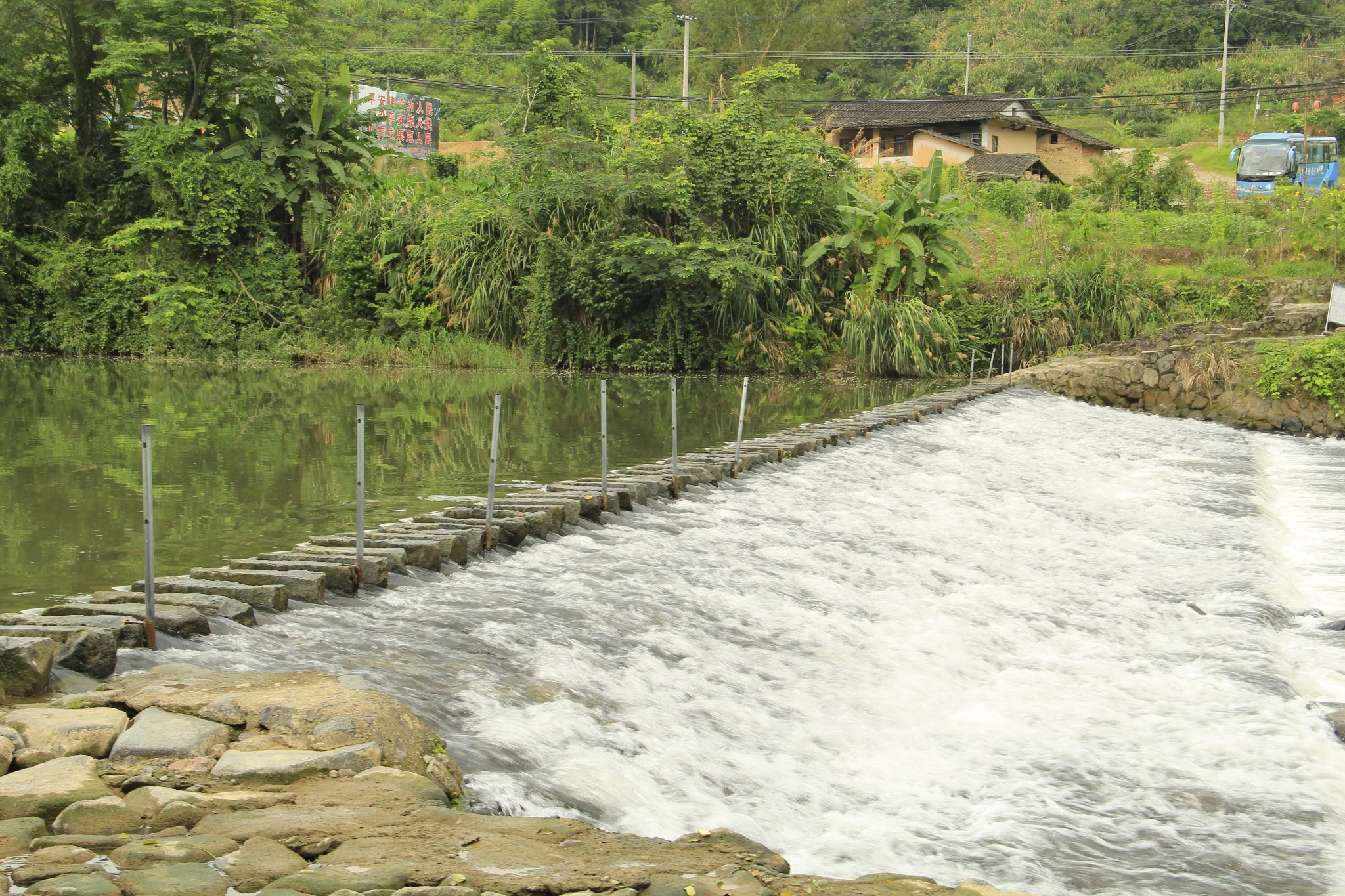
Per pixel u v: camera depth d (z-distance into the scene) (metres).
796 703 6.46
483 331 32.75
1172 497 14.97
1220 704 7.28
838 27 71.94
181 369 28.97
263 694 4.92
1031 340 31.73
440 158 38.53
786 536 10.39
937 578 9.65
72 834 3.75
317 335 32.56
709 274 29.78
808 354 31.89
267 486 12.37
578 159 32.09
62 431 16.45
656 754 5.41
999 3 79.38
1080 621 8.97
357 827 3.87
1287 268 32.50
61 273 32.38
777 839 4.90
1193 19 72.00
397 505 11.32
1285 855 5.22
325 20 38.19
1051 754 6.29
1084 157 58.34
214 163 32.94
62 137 34.78
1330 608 10.24
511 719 5.39
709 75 68.88
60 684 5.11
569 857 3.79
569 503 10.03
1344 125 60.69
